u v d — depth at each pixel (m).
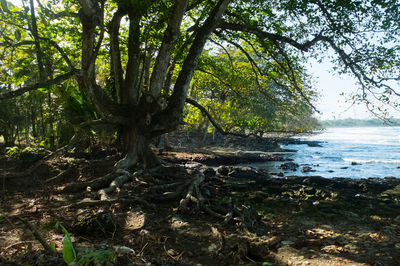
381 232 5.89
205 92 25.78
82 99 11.55
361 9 10.35
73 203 6.46
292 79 12.87
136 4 8.16
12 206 6.50
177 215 6.48
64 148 10.70
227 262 4.21
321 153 27.94
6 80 11.17
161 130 10.40
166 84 12.68
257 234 5.66
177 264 4.04
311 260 4.34
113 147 12.68
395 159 23.44
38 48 9.57
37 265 3.57
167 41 9.08
